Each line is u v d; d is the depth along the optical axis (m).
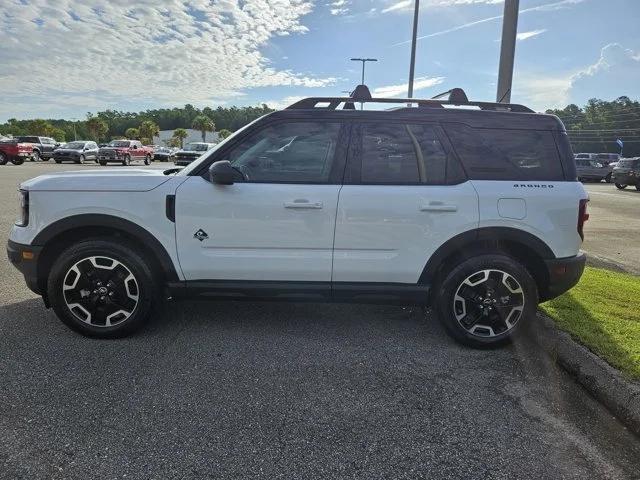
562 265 3.81
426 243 3.75
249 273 3.80
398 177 3.79
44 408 2.90
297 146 3.81
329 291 3.84
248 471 2.41
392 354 3.79
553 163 3.84
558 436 2.78
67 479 2.31
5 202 11.75
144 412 2.89
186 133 96.06
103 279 3.80
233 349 3.79
